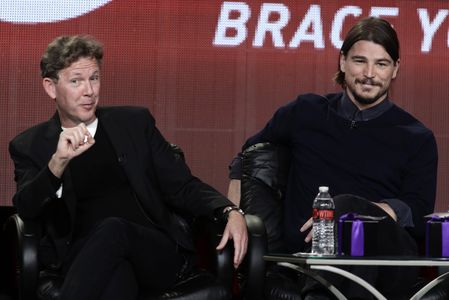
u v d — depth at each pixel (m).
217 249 9.64
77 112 9.85
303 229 9.96
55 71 9.80
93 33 15.30
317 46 15.51
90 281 8.64
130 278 8.97
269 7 15.47
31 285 9.35
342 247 9.12
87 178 9.98
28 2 15.16
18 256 9.48
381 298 8.87
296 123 11.23
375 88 10.84
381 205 10.41
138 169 10.04
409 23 15.62
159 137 10.39
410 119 11.16
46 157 10.02
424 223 10.67
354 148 11.01
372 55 10.77
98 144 10.08
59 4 15.22
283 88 15.54
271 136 11.41
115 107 10.37
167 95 15.45
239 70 15.51
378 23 10.87
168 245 9.53
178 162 10.35
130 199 10.07
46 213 9.97
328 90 15.53
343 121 11.07
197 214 10.07
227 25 15.48
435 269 10.64
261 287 9.59
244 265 9.72
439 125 15.84
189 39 15.45
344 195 9.75
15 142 10.23
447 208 15.73
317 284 9.61
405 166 10.98
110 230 8.87
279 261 9.41
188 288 9.44
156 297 9.43
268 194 11.18
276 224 11.05
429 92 15.73
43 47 15.20
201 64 15.47
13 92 15.17
